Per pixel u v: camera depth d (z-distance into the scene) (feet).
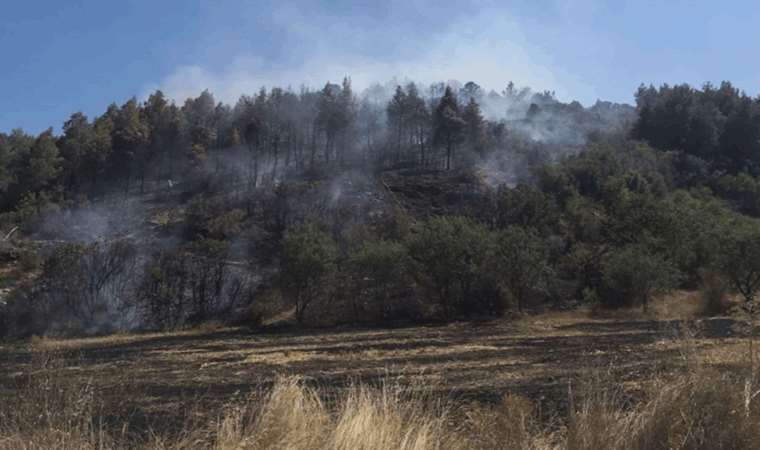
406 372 48.47
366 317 124.88
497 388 36.88
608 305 121.49
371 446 16.75
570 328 92.53
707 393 18.03
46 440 16.61
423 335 91.91
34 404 17.65
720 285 115.85
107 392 23.95
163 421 24.62
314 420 17.98
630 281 115.34
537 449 18.40
